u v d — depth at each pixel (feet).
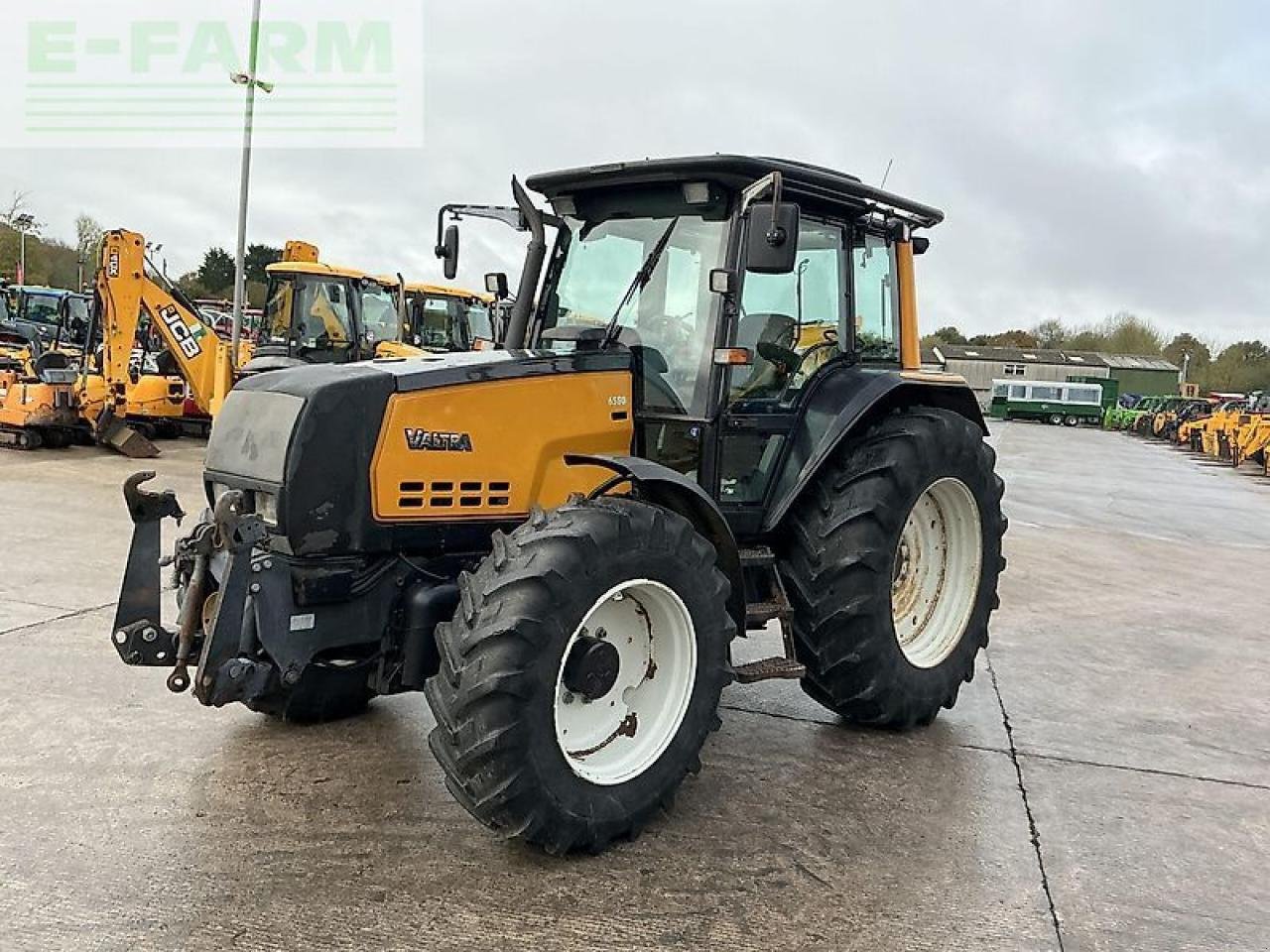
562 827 10.05
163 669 15.66
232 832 10.65
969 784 12.85
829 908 9.71
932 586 15.64
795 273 14.16
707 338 12.98
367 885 9.71
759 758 13.38
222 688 10.42
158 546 10.86
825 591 13.57
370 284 45.09
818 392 14.44
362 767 12.44
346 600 11.26
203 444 45.42
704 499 11.42
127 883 9.57
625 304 13.65
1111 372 220.84
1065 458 80.23
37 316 69.41
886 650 13.78
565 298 14.26
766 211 11.46
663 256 13.43
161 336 42.42
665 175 13.02
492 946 8.80
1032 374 220.02
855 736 14.38
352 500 11.07
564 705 10.53
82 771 12.01
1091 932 9.57
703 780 12.56
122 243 39.11
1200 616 23.97
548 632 9.78
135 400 44.80
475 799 9.77
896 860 10.75
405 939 8.84
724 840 10.99
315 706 13.47
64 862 9.90
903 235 15.81
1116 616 23.47
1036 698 16.66
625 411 13.08
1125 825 11.93
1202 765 14.01
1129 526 41.16
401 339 42.96
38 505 28.40
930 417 14.79
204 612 11.14
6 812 10.89
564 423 12.47
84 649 16.33
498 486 11.98
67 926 8.81
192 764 12.35
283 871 9.90
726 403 13.10
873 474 13.76
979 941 9.31
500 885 9.83
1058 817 12.03
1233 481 68.23
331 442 10.91
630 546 10.44
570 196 14.34
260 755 12.69
